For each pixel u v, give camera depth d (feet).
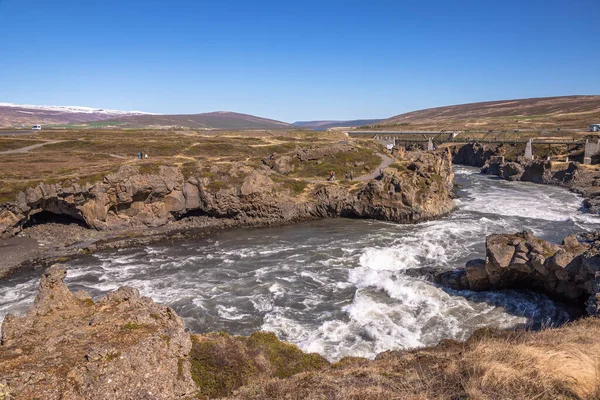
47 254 160.25
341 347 87.40
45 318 61.05
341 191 228.63
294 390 46.52
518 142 420.36
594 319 73.36
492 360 43.09
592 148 340.59
